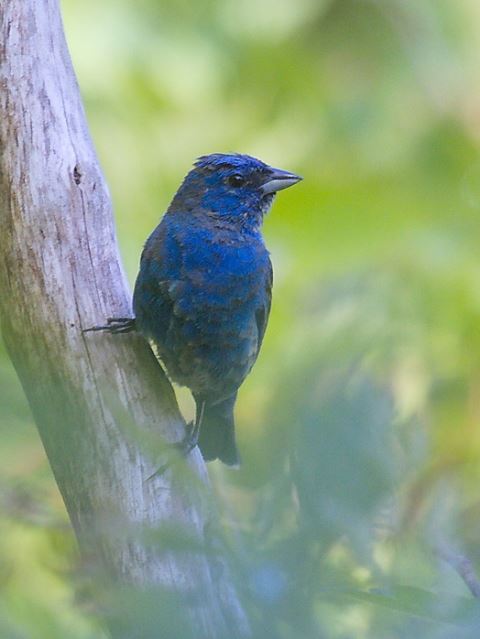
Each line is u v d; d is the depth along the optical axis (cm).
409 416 275
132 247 1273
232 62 1480
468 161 1423
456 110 1505
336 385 275
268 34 1490
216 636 270
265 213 985
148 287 905
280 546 271
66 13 1407
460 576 326
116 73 1396
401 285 1124
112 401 302
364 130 1463
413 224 1209
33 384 380
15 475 397
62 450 386
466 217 1244
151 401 791
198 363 923
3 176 821
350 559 276
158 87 1420
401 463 270
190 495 289
